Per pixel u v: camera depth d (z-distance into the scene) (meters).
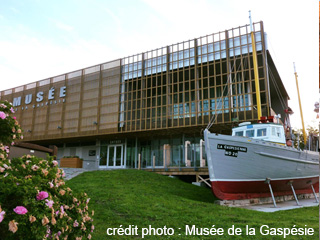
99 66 29.98
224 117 21.67
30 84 34.41
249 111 20.81
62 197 4.06
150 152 27.69
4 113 4.69
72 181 13.34
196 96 23.42
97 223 7.08
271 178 13.46
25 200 3.14
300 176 15.26
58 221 3.52
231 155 12.45
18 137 4.95
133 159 28.17
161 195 11.47
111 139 30.06
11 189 3.14
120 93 27.80
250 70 21.22
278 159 13.66
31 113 33.16
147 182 14.71
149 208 8.84
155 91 25.88
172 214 8.33
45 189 3.64
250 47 21.72
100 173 16.28
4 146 4.81
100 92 29.06
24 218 3.05
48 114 31.83
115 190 11.31
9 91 36.00
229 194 12.48
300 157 15.19
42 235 3.14
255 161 12.85
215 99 22.47
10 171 3.73
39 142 33.66
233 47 22.56
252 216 8.94
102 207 8.64
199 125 22.62
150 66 26.77
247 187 12.91
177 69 25.02
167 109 24.55
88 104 29.45
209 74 23.48
